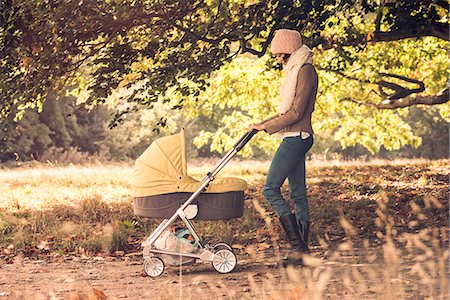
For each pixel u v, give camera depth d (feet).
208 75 43.75
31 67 43.04
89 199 48.11
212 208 26.91
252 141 97.50
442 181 59.98
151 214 27.12
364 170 78.43
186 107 86.33
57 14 40.86
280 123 27.84
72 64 44.78
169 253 26.99
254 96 85.51
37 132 160.35
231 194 26.94
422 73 83.41
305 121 28.43
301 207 28.96
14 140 155.63
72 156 162.50
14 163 144.87
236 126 96.84
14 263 30.71
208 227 37.58
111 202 50.70
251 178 73.31
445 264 25.73
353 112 95.76
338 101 88.94
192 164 154.20
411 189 53.83
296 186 29.01
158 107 169.99
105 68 44.60
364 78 77.46
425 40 78.13
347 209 42.93
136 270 28.60
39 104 48.11
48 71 42.96
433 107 180.96
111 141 173.88
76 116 172.55
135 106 44.11
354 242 33.24
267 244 33.42
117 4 41.63
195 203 26.89
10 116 46.55
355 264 26.86
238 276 26.27
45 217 41.19
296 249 28.07
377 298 20.79
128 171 89.66
